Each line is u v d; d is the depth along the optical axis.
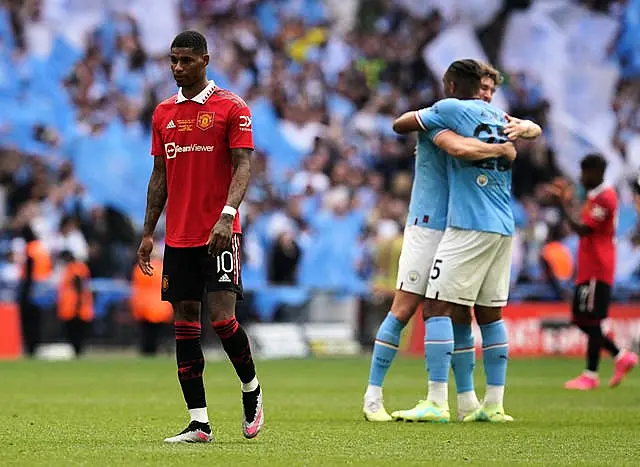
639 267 94.38
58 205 76.25
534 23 101.44
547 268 82.94
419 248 31.41
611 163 100.25
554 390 47.12
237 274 24.02
